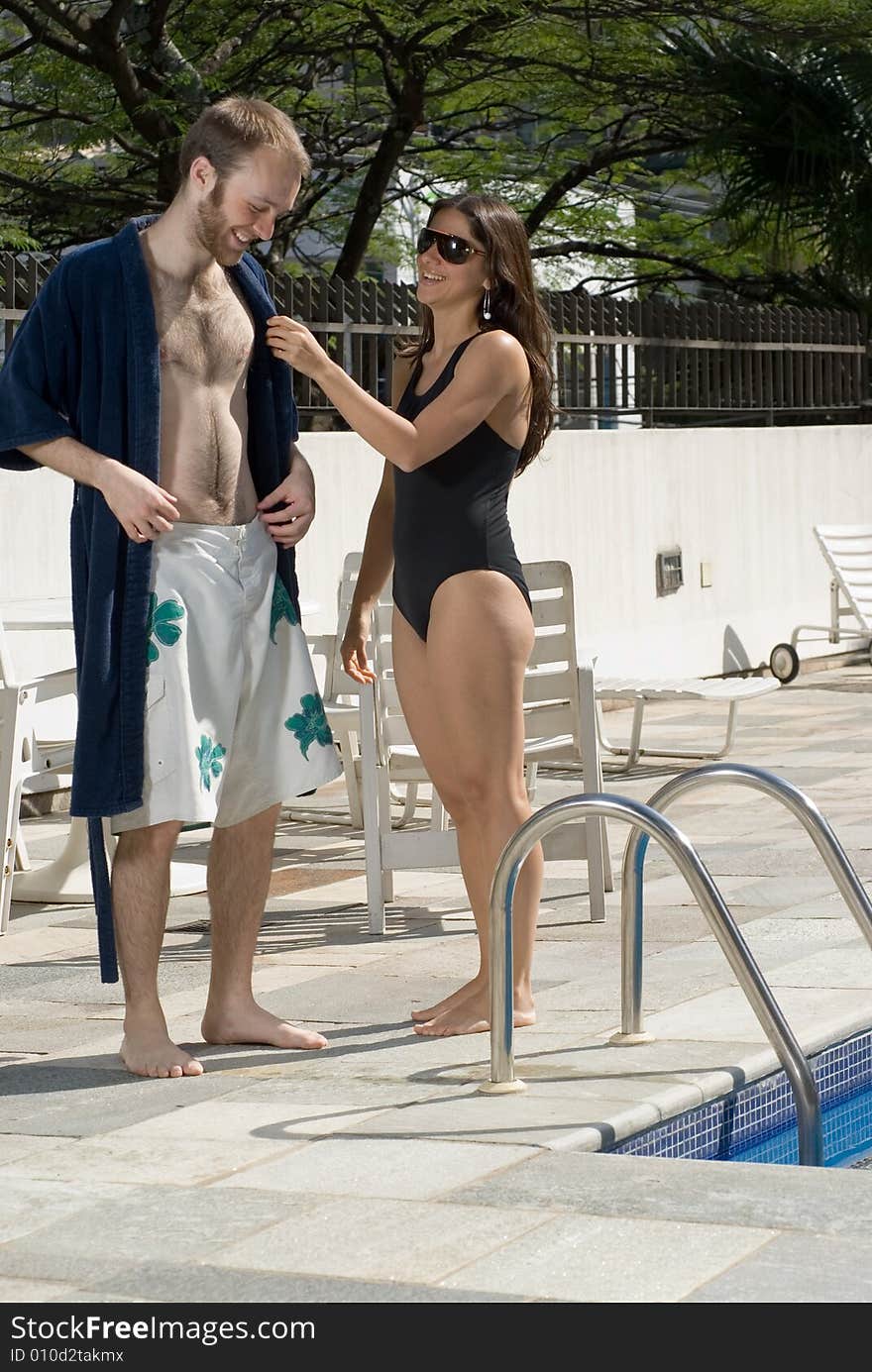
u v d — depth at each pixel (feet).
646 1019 14.70
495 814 14.87
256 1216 10.32
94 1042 15.30
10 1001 17.20
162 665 13.76
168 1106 12.93
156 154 56.03
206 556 13.98
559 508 39.99
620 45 57.82
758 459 45.96
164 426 13.87
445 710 14.80
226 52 52.90
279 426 14.64
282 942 19.31
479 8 51.34
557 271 73.61
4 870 20.40
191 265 13.87
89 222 60.44
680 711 40.16
